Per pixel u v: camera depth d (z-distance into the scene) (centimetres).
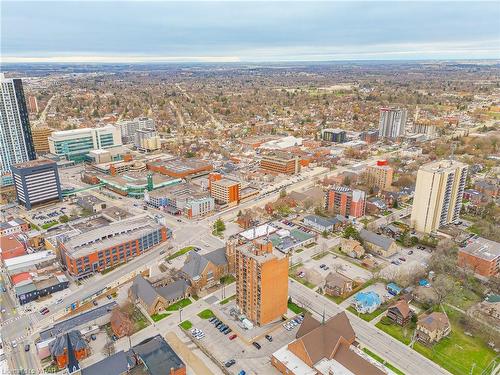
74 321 16225
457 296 17712
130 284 19775
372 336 15700
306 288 19000
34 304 18075
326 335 14012
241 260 16162
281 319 16650
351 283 18712
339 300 18088
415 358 14525
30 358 14812
